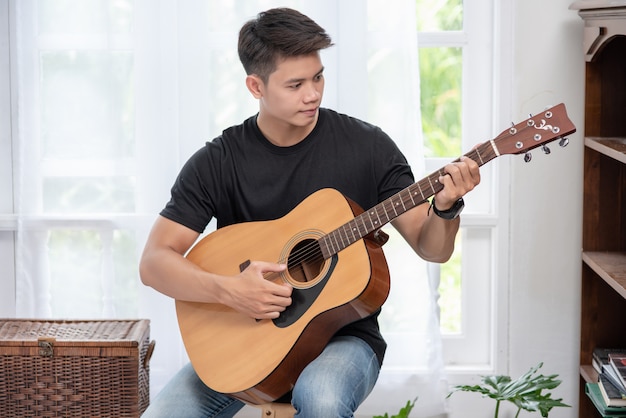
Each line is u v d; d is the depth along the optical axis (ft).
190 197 8.20
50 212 10.82
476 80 10.75
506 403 10.74
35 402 9.46
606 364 9.41
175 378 8.01
